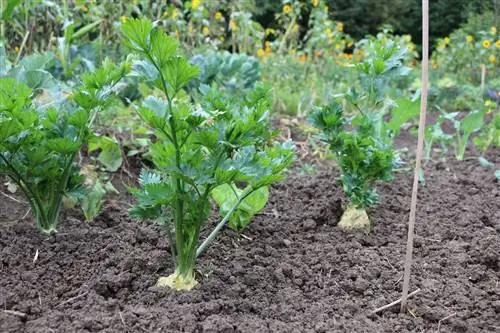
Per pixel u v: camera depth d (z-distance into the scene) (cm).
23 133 229
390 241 259
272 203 282
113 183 293
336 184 297
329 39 638
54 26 407
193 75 208
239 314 217
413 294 227
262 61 572
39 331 206
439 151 364
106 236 249
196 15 489
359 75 279
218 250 244
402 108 299
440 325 218
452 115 337
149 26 203
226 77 414
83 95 232
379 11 1139
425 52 210
